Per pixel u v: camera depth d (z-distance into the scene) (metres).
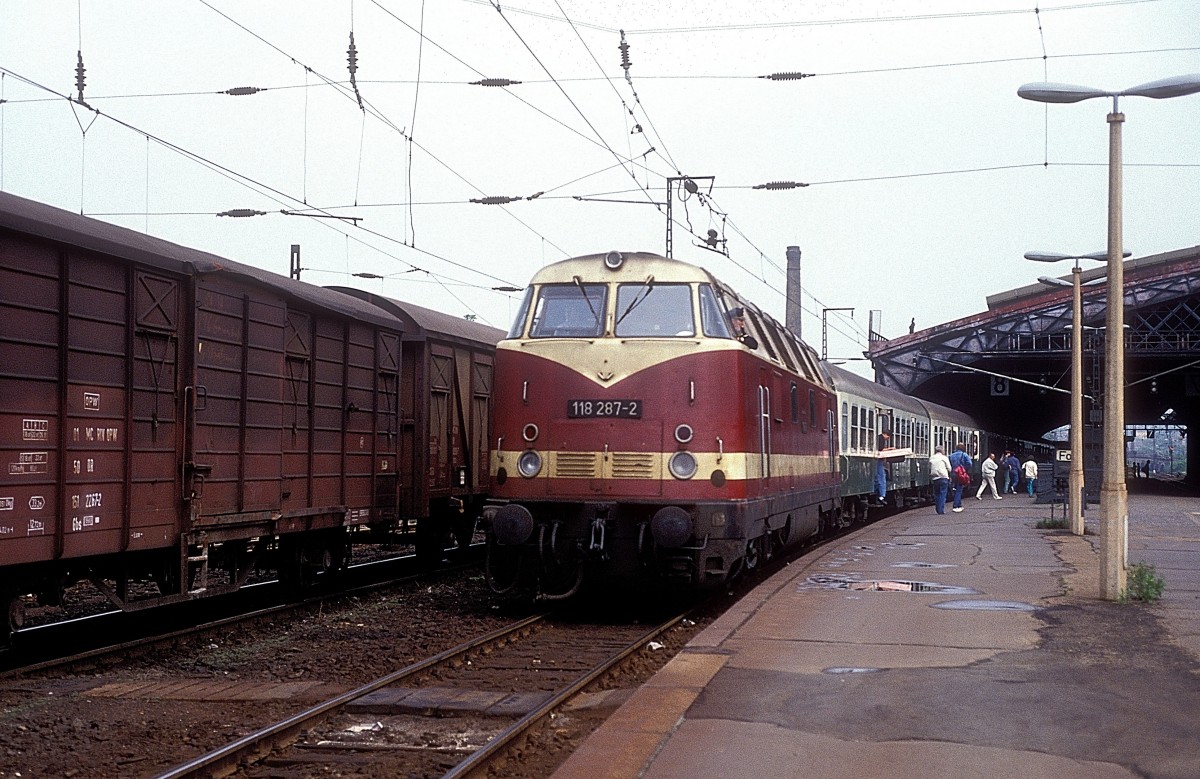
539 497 13.35
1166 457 199.75
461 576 18.78
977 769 6.17
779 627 10.89
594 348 13.43
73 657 10.18
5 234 9.45
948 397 67.50
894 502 35.06
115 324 10.88
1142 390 67.56
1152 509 36.41
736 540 13.10
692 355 13.23
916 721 7.21
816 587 14.01
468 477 20.12
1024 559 17.75
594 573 13.32
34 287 9.82
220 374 12.55
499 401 13.71
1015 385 61.66
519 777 7.04
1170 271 47.47
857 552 19.09
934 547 20.12
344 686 9.70
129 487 10.99
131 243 11.09
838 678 8.50
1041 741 6.75
